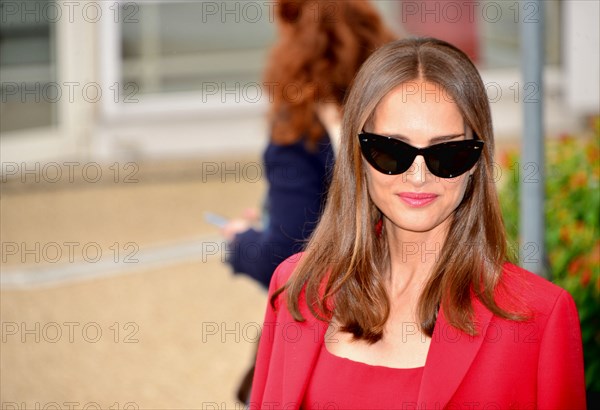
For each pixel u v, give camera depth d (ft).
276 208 26.53
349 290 18.22
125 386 40.88
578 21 66.03
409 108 16.99
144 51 74.84
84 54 74.18
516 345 17.22
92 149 75.66
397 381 17.67
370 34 27.17
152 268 55.31
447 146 16.78
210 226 61.82
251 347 44.70
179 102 75.46
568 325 17.44
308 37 26.63
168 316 48.67
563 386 17.24
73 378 41.88
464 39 74.13
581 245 33.22
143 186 70.23
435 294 17.76
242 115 76.13
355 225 18.29
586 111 70.85
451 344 17.42
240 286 52.85
